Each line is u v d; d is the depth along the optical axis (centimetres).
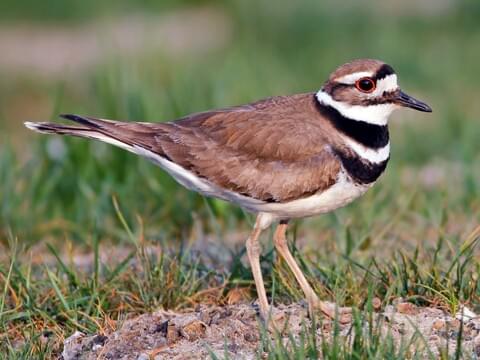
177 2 3706
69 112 1848
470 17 3009
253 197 1021
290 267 1031
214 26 3416
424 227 1325
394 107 1013
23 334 1010
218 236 1287
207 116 1062
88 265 1216
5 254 1227
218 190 1040
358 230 1282
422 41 2838
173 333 949
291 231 1344
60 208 1470
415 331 869
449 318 950
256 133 1020
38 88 2814
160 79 1859
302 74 2423
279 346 841
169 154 1047
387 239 1267
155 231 1372
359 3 3075
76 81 2759
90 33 3416
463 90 2377
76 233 1386
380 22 2984
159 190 1441
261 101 1066
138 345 939
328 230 1319
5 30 3488
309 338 864
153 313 1008
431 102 2317
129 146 1069
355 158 1003
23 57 3177
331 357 822
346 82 1005
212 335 948
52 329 1005
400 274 1028
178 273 1077
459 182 1522
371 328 860
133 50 2828
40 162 1510
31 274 1126
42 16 3572
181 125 1063
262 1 3133
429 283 1016
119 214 1137
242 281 1077
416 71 2534
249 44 2836
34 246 1354
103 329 990
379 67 1005
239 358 888
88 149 1509
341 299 1002
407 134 1884
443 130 1945
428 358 858
